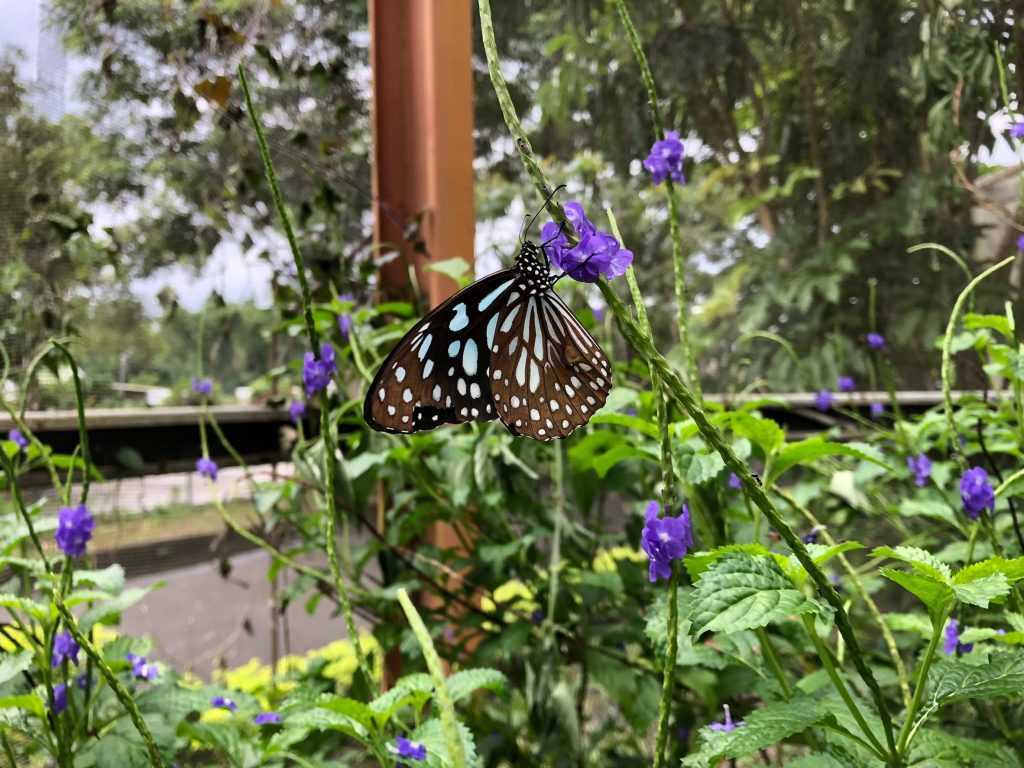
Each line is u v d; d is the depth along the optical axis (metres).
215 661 0.46
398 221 0.45
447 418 0.19
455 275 0.37
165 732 0.24
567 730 0.28
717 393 0.55
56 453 0.38
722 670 0.27
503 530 0.35
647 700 0.29
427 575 0.35
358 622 0.51
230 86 0.40
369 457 0.32
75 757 0.23
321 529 0.37
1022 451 0.27
